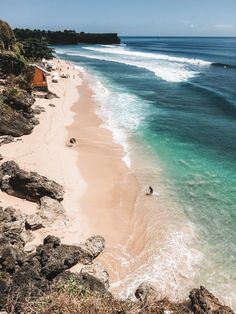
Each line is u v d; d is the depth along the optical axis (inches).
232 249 835.4
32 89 1893.5
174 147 1430.9
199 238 871.1
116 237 857.5
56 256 711.7
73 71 3159.5
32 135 1395.2
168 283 730.8
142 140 1489.9
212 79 3014.3
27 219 848.3
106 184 1095.6
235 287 725.3
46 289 593.6
